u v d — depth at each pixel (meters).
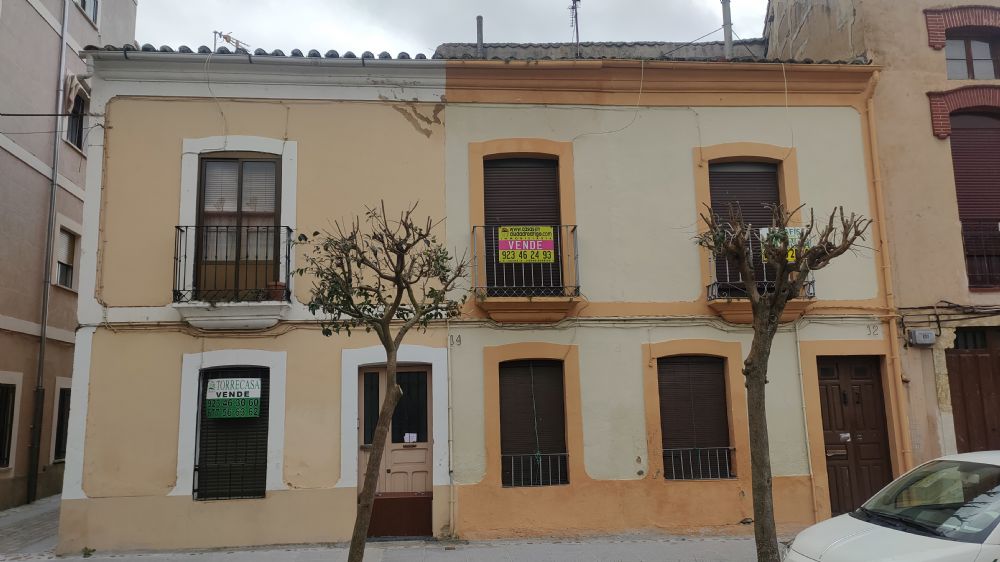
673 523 9.82
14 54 13.23
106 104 9.83
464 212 10.27
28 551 9.27
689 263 10.49
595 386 10.05
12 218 12.98
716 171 11.00
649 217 10.55
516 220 10.58
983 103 11.20
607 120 10.74
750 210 10.93
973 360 10.73
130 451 9.23
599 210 10.49
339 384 9.65
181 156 9.85
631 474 9.91
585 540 9.52
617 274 10.36
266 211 10.06
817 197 10.85
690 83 10.88
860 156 11.03
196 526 9.18
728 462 10.22
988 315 10.62
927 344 10.48
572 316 10.17
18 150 13.24
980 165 11.27
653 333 10.26
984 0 11.44
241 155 10.07
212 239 9.90
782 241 7.19
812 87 11.08
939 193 10.97
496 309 9.84
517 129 10.55
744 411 10.17
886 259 10.70
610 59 10.53
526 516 9.65
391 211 10.12
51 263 14.21
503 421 10.05
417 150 10.32
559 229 10.40
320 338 9.71
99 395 9.30
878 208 10.84
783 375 10.32
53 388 14.38
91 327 9.41
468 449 9.73
